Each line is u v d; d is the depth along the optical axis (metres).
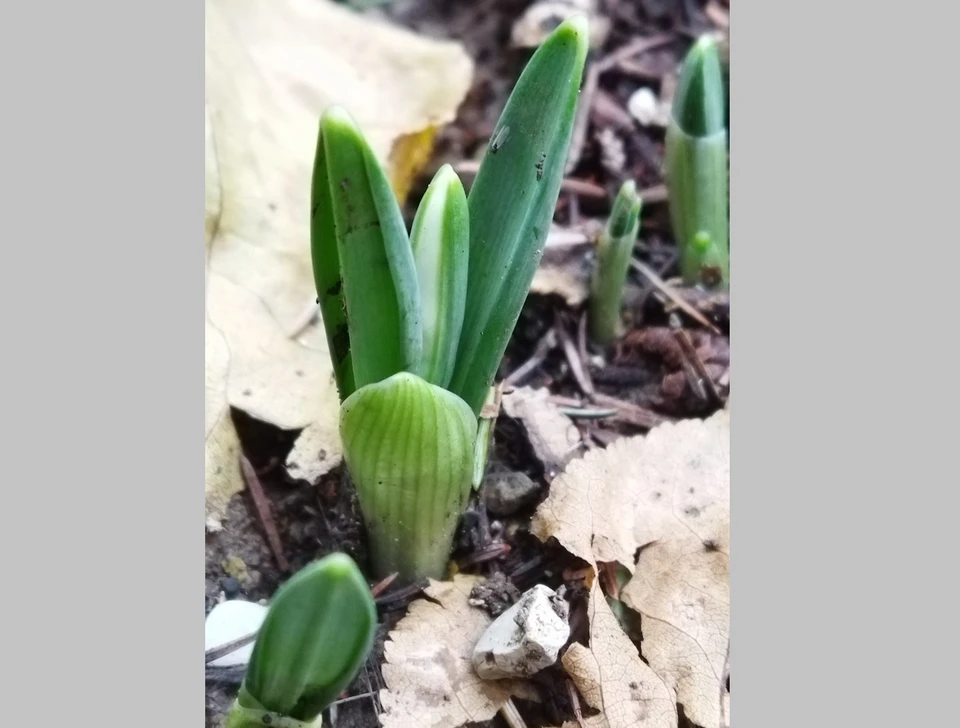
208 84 0.13
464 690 0.12
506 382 0.14
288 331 0.13
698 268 0.15
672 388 0.14
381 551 0.12
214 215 0.13
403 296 0.11
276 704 0.11
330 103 0.14
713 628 0.13
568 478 0.13
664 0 0.16
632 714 0.12
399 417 0.11
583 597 0.13
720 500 0.13
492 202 0.12
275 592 0.12
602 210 0.15
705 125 0.14
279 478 0.13
